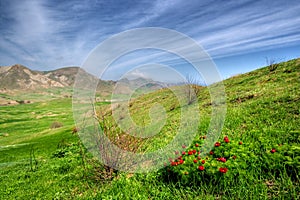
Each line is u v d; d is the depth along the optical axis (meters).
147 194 2.06
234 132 3.46
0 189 3.59
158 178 2.32
